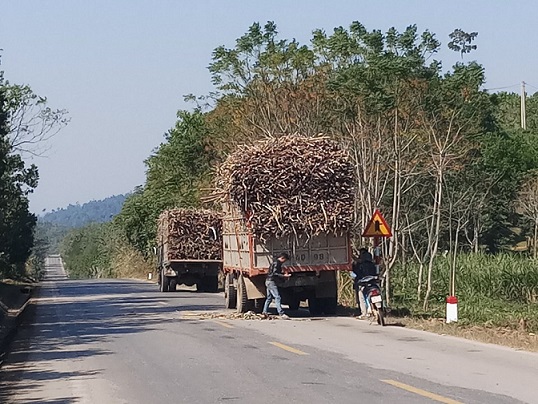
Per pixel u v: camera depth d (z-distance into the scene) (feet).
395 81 78.79
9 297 124.26
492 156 130.82
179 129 177.47
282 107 95.14
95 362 45.37
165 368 41.45
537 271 93.91
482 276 95.81
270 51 98.94
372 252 70.95
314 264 67.15
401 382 35.06
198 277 124.06
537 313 75.72
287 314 71.36
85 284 188.75
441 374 37.19
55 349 52.54
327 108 90.02
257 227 65.57
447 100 81.51
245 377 37.50
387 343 49.24
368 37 84.64
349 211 66.44
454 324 58.90
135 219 231.91
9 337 61.77
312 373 38.04
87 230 541.75
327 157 66.33
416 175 89.45
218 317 70.54
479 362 40.98
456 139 80.59
